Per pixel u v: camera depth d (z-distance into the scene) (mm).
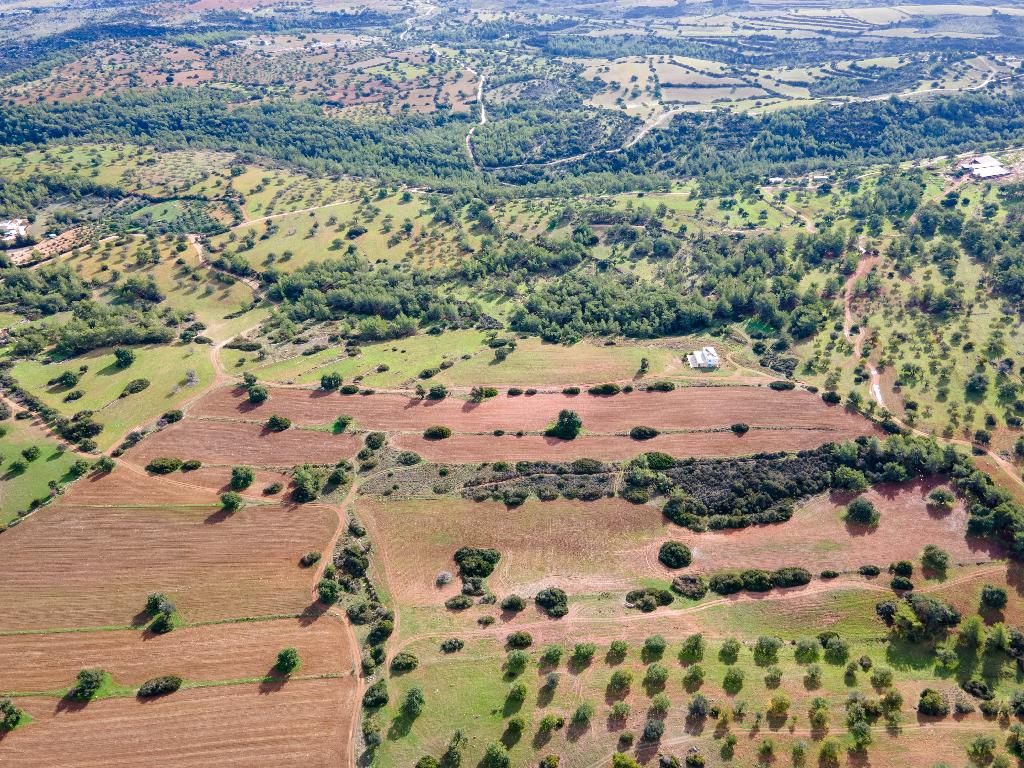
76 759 87000
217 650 98188
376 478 126000
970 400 138875
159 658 97375
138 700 92375
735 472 124000
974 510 111438
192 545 114188
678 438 133000
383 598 104688
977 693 88312
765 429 134125
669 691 88438
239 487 123812
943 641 95375
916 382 144875
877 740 82750
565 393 147125
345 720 89000
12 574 110312
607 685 89688
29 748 88188
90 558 112438
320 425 139500
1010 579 103625
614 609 101375
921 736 83188
